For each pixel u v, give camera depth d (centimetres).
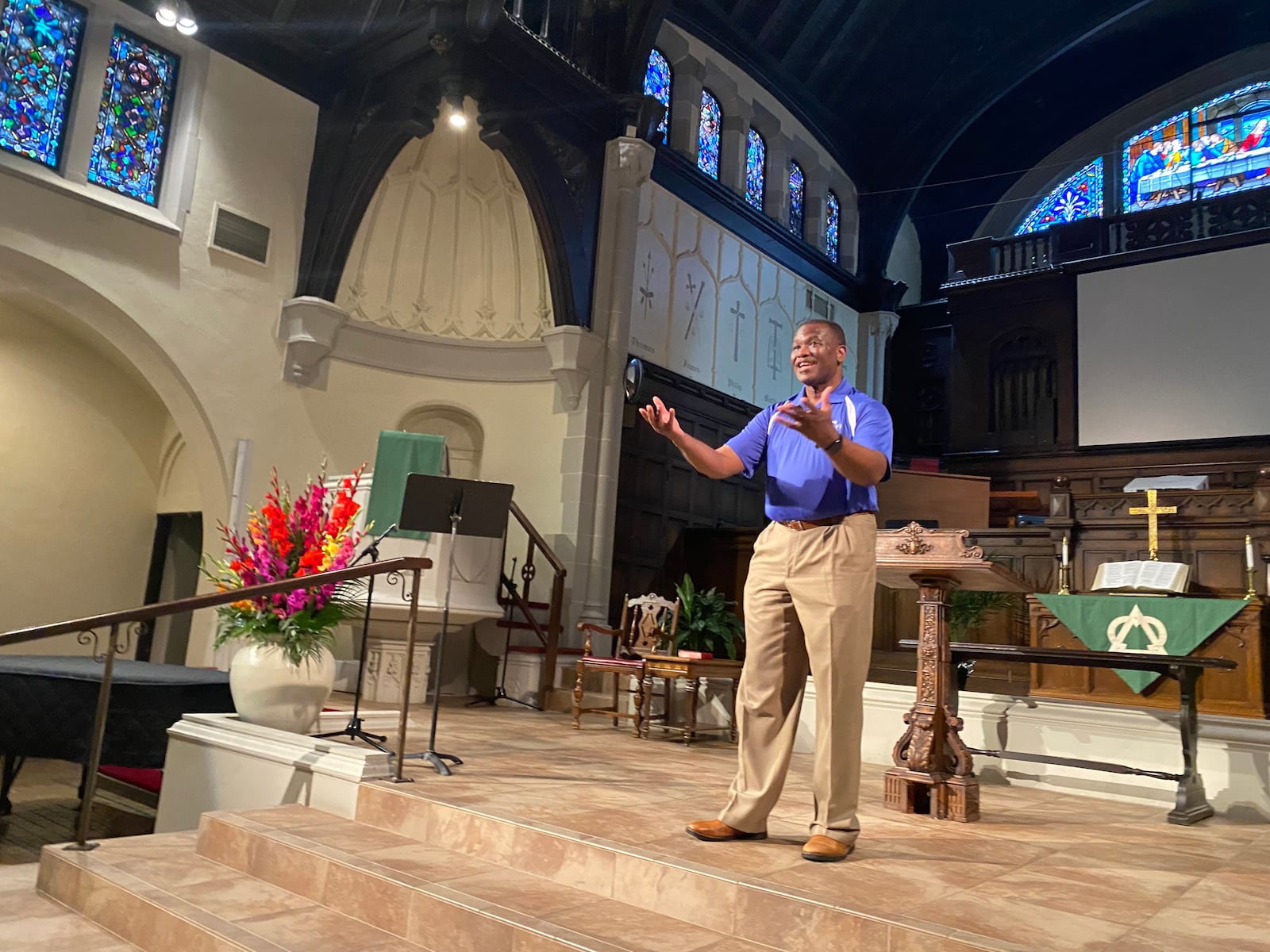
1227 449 1072
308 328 889
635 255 1020
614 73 998
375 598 686
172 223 831
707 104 1216
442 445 716
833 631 268
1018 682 667
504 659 823
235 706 438
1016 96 1512
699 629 751
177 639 986
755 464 304
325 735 451
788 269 1289
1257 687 482
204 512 862
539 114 909
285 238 906
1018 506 925
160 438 1001
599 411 947
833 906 221
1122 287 1164
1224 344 1092
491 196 992
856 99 1396
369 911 278
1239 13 1339
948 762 371
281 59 912
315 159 931
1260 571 697
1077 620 531
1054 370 1202
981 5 1288
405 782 362
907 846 296
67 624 359
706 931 238
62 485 930
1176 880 272
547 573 919
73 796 602
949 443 1331
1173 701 500
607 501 930
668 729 596
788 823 318
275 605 435
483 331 991
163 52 855
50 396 927
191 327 834
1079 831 350
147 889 308
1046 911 229
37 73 780
